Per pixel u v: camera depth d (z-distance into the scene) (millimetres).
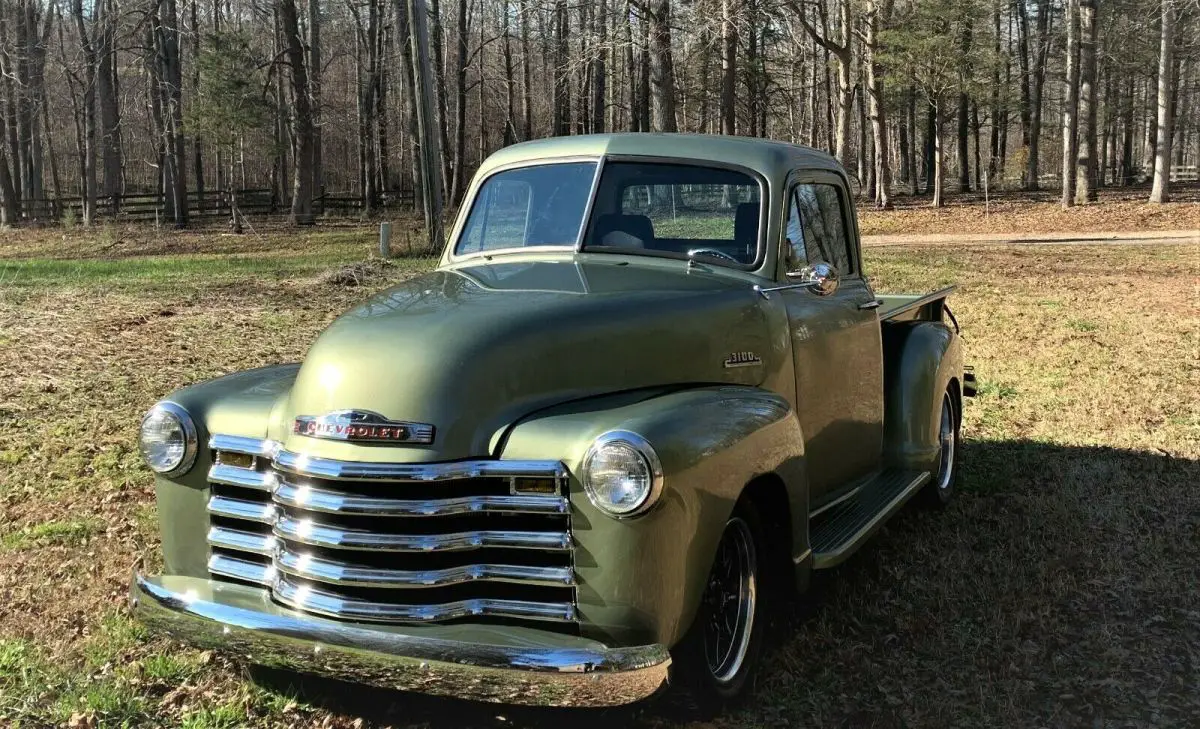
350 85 67812
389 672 2908
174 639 3346
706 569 3123
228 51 35312
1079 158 36375
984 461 6836
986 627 4223
